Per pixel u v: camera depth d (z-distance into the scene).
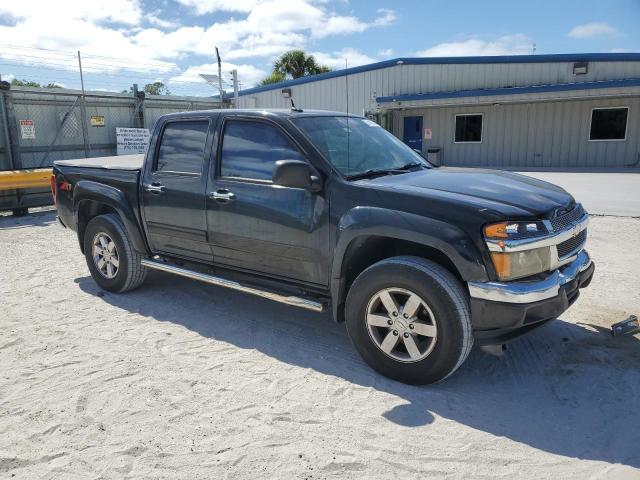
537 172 18.58
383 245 3.80
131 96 14.18
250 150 4.25
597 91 18.66
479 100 20.77
